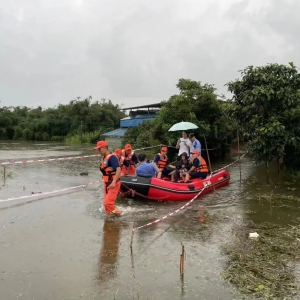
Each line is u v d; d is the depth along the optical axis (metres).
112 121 48.06
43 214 7.58
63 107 52.72
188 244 5.81
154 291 4.28
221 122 17.89
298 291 4.24
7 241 5.93
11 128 51.25
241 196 9.56
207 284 4.44
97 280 4.56
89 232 6.41
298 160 12.90
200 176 10.10
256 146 11.30
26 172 13.95
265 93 10.86
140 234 6.30
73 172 14.09
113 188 7.38
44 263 5.06
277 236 6.21
